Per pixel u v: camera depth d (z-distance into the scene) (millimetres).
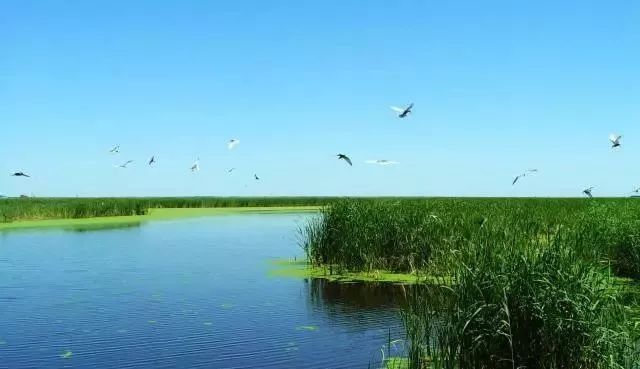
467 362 10148
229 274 22250
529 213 26359
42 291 18859
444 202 29094
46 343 12945
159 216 64812
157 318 15172
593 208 25062
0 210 51125
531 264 10094
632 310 10812
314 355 11977
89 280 20969
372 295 17891
